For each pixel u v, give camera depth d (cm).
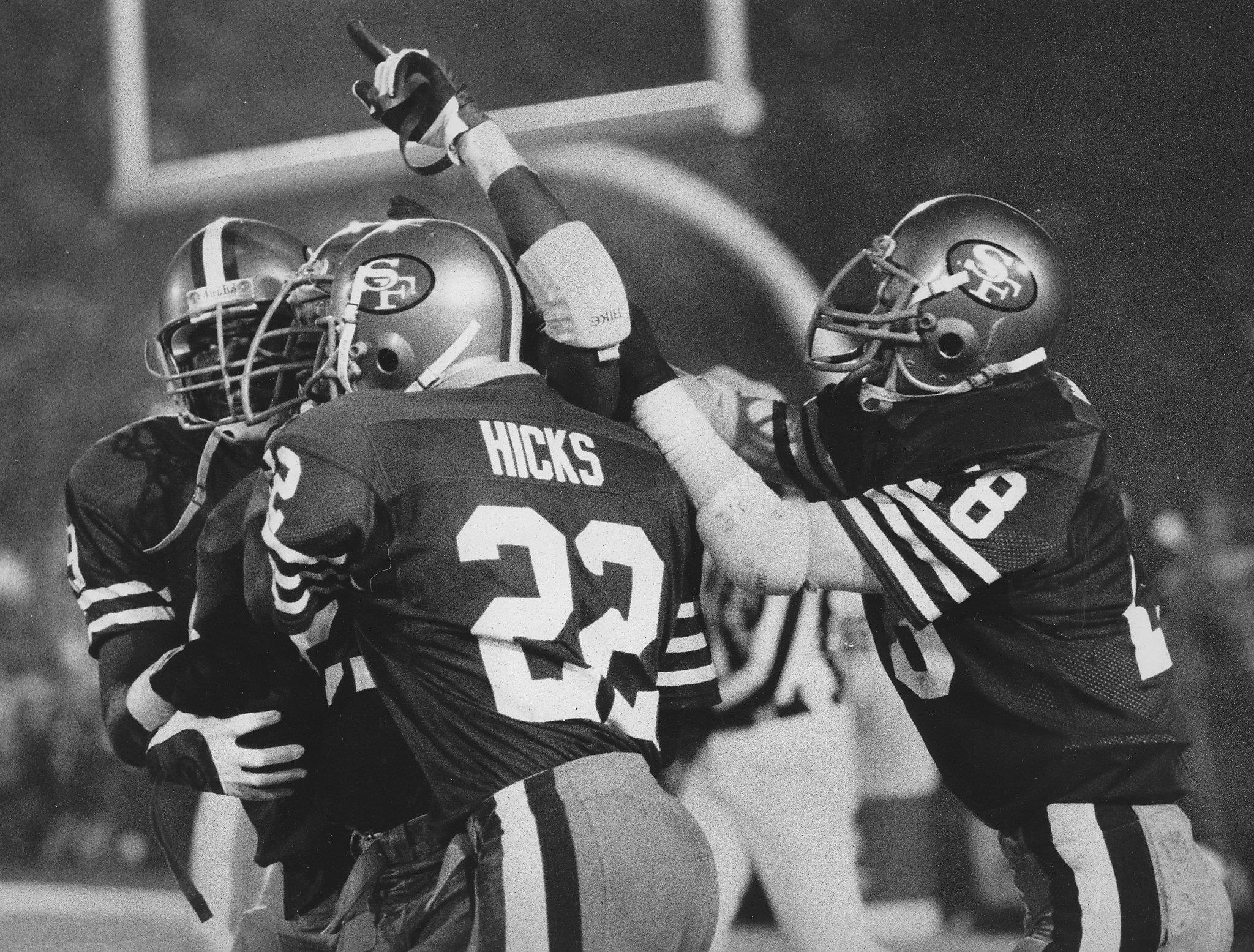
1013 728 873
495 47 2958
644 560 799
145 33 3153
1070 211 3656
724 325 3105
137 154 3189
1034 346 888
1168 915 857
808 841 1368
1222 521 2705
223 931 1245
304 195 3212
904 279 882
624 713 774
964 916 1964
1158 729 877
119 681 977
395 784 809
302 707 891
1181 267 3562
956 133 3728
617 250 3194
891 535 846
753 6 3750
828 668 1373
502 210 831
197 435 1000
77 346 3934
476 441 782
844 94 3756
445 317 813
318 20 3072
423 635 765
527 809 737
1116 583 888
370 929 820
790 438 930
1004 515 848
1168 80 3631
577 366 823
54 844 2689
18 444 3878
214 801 1256
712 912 788
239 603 874
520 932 724
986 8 3712
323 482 758
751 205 3688
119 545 994
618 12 2927
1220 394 3456
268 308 963
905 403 886
